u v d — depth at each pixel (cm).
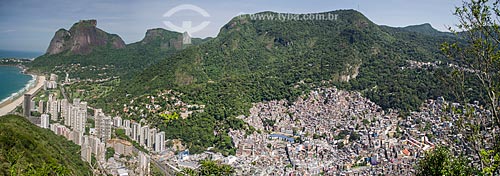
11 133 5041
